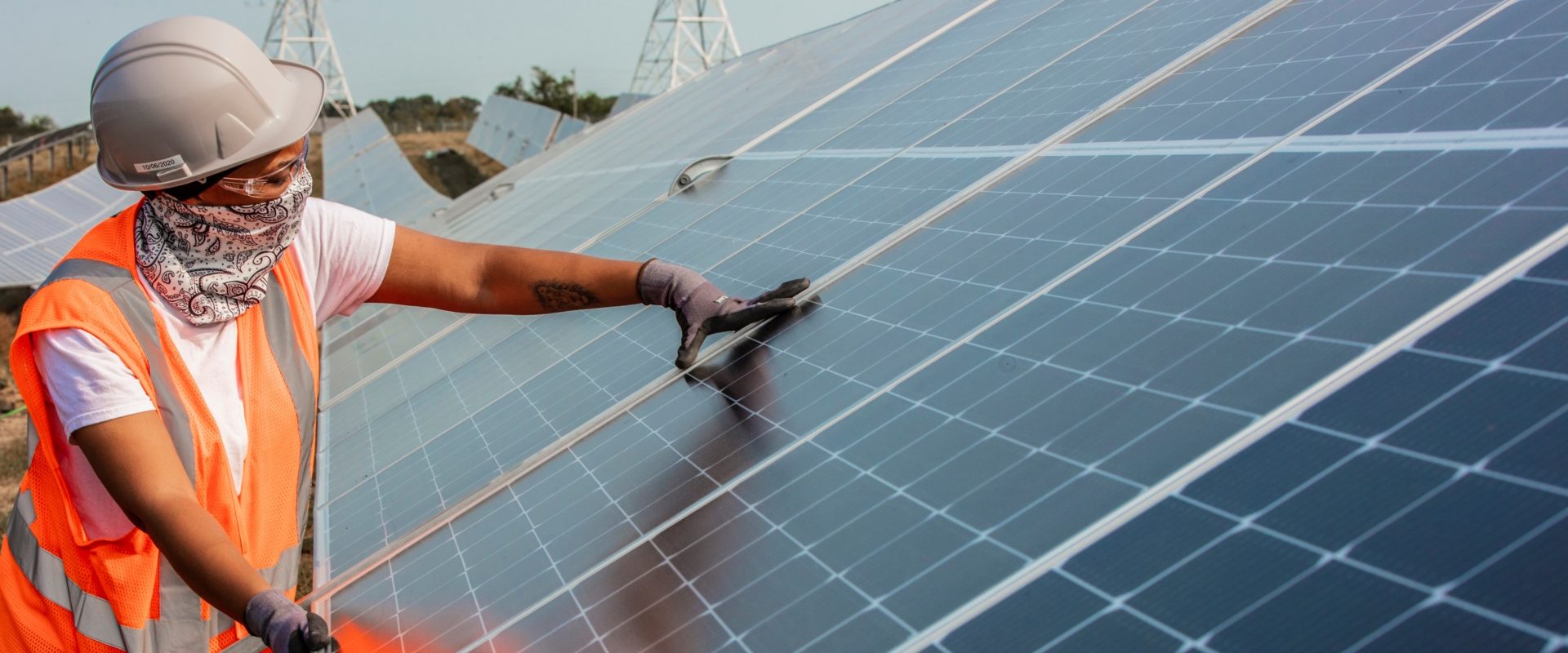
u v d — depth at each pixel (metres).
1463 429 1.70
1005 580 1.93
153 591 2.87
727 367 3.50
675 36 46.97
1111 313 2.61
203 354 2.89
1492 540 1.48
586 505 3.10
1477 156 2.43
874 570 2.16
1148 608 1.72
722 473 2.87
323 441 5.64
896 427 2.63
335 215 3.24
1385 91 3.02
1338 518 1.67
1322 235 2.45
